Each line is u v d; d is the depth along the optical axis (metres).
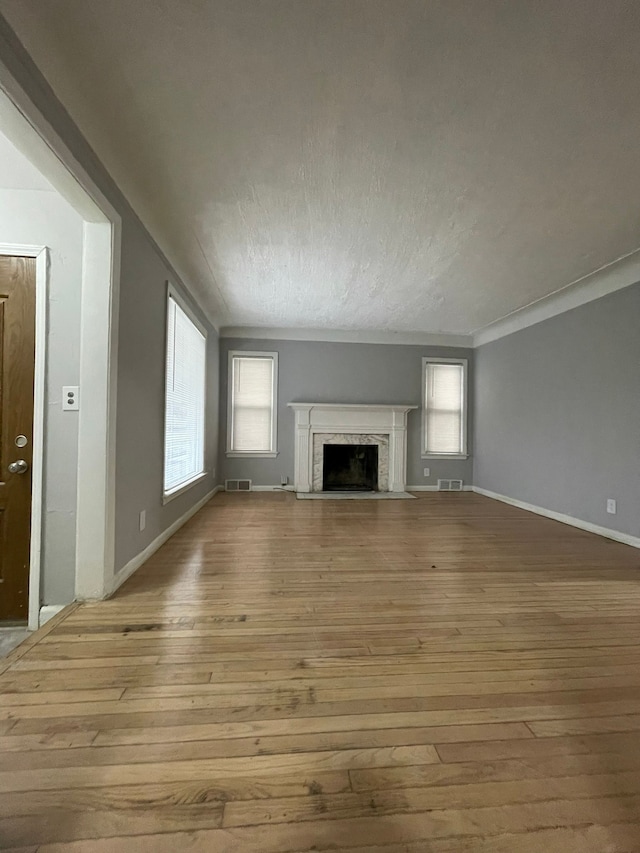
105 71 1.64
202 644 1.86
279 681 1.60
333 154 2.17
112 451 2.34
